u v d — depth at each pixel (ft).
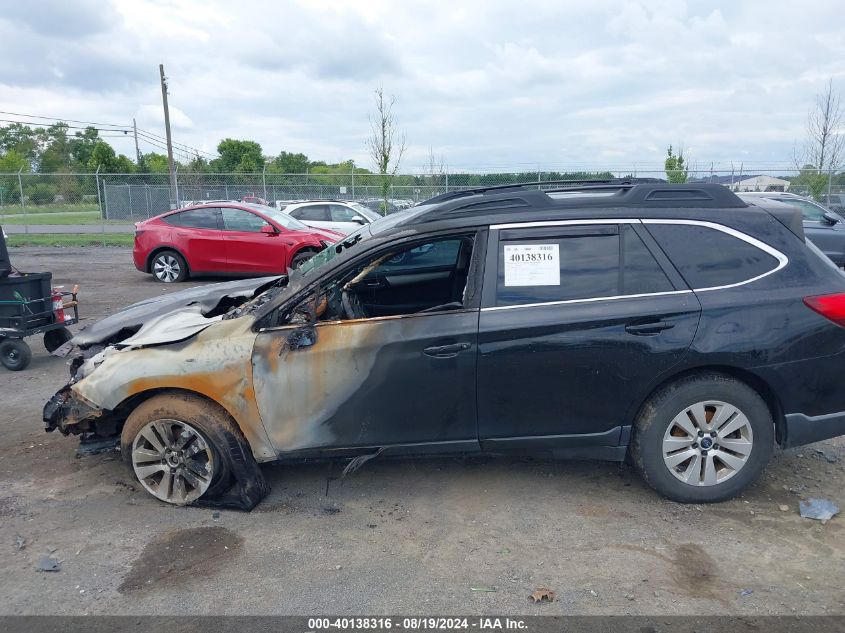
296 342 12.88
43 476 15.25
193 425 13.15
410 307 16.75
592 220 12.96
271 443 13.25
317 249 44.78
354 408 12.93
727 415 12.81
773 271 12.88
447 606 10.35
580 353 12.59
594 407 12.82
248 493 13.38
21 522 13.17
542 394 12.77
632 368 12.60
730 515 12.87
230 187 86.74
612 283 12.78
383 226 14.78
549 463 15.33
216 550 12.06
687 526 12.49
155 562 11.73
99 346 15.61
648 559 11.49
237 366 12.96
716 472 13.08
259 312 13.25
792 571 11.09
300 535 12.52
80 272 52.29
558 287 12.82
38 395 21.48
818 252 13.29
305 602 10.52
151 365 13.16
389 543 12.19
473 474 14.88
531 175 80.84
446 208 13.46
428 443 13.14
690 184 13.50
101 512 13.52
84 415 13.58
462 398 12.84
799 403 12.80
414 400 12.87
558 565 11.38
